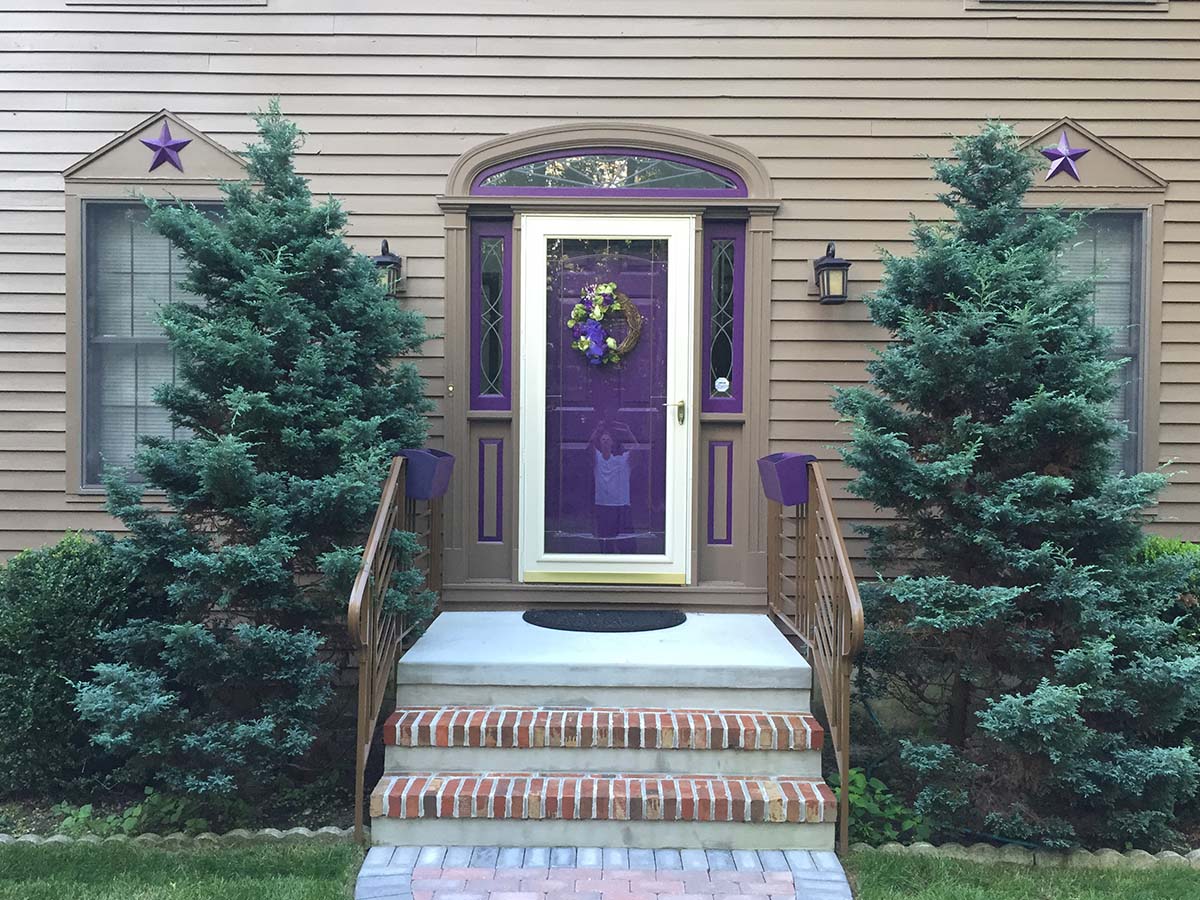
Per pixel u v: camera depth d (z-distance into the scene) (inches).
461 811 132.1
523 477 193.6
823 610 148.0
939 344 144.9
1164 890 126.2
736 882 123.6
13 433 194.5
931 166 185.9
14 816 147.6
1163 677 135.2
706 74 192.9
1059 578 139.7
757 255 193.0
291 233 156.3
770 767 141.0
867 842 138.9
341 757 161.0
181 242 153.5
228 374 149.0
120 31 193.0
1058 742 133.0
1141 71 192.1
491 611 193.3
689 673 149.8
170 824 142.6
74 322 193.3
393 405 166.2
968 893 123.6
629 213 192.7
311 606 148.4
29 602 149.6
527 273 193.0
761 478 177.6
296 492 147.2
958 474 142.6
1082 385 143.4
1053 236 152.4
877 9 192.5
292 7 192.9
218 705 147.7
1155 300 193.0
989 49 192.2
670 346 193.8
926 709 173.9
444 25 192.9
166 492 150.6
